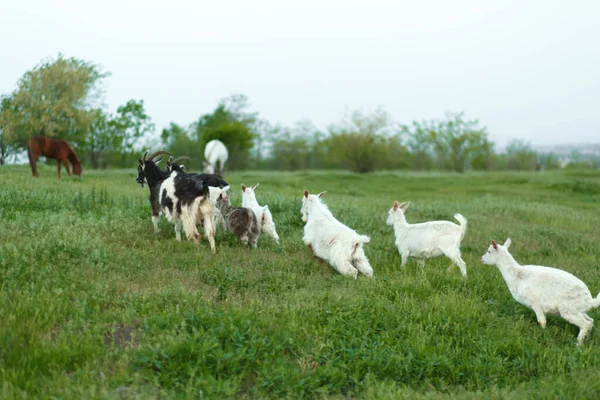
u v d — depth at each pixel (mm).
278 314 6613
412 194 26359
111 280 7363
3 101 27297
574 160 62688
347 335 6242
